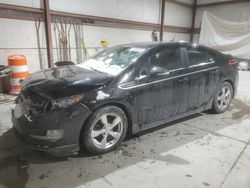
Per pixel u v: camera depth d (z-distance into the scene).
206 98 3.47
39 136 2.10
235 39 10.59
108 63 2.94
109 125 2.44
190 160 2.37
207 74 3.33
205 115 3.77
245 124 3.41
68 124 2.13
